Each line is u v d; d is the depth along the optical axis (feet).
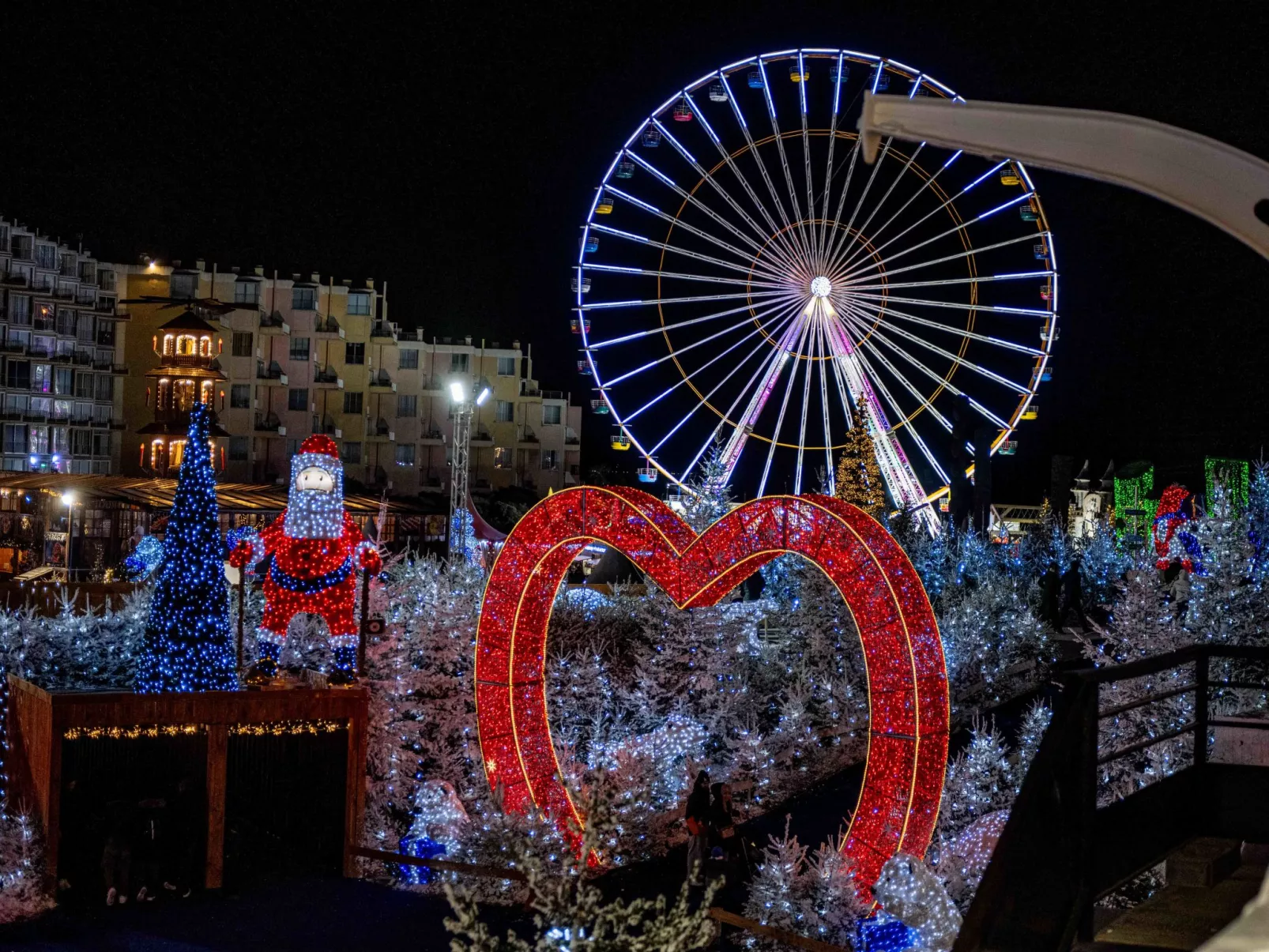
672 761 56.70
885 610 40.75
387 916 42.16
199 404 47.80
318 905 43.21
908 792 40.42
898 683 40.81
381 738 54.65
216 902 43.39
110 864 42.75
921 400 110.63
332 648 54.44
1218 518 62.75
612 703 68.80
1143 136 9.75
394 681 57.41
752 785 58.44
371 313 270.87
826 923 40.06
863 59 106.93
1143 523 147.02
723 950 38.96
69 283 252.83
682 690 68.23
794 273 106.11
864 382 105.09
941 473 111.24
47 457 245.65
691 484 101.60
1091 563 114.01
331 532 50.65
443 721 60.03
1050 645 85.30
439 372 280.10
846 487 104.78
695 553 43.62
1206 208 9.62
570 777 50.62
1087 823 17.12
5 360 239.71
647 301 107.76
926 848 40.60
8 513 175.63
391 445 274.57
